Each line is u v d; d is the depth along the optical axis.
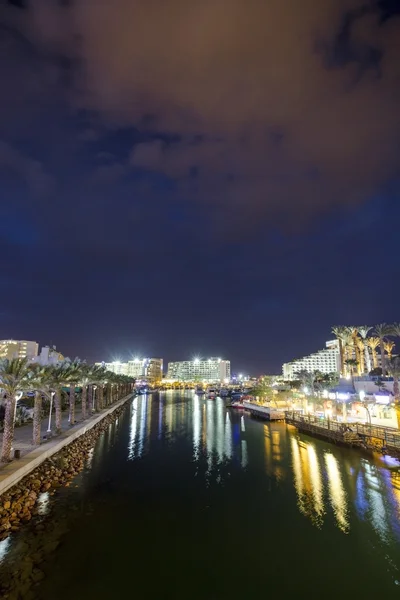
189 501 25.45
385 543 19.47
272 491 27.39
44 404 66.31
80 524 21.41
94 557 17.81
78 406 76.75
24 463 26.98
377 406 53.97
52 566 16.94
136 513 23.23
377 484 28.28
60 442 35.19
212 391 165.62
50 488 26.80
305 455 38.09
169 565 17.31
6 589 15.09
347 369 106.75
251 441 47.88
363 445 38.06
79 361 49.34
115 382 88.31
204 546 19.14
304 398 69.25
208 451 42.00
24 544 18.83
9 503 21.92
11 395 28.05
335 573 16.81
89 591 15.15
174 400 139.62
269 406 86.19
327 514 23.09
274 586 15.80
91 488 27.83
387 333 84.56
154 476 31.45
